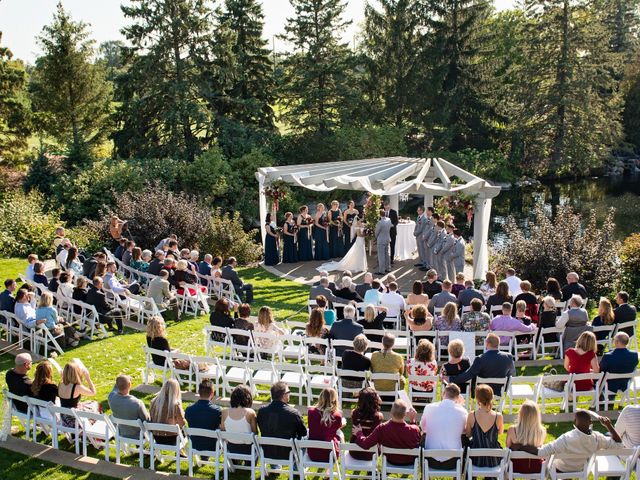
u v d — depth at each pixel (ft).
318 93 139.64
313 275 58.70
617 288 55.11
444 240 52.95
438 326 33.99
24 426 26.99
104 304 41.11
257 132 131.75
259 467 23.39
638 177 161.48
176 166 107.04
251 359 34.22
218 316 34.81
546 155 152.87
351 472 23.50
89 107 125.59
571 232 55.62
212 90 128.98
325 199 125.59
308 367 28.76
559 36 149.38
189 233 69.51
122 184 94.79
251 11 137.80
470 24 147.64
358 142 135.85
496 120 155.22
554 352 37.06
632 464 21.04
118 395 24.34
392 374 27.17
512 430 21.81
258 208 109.91
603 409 30.14
